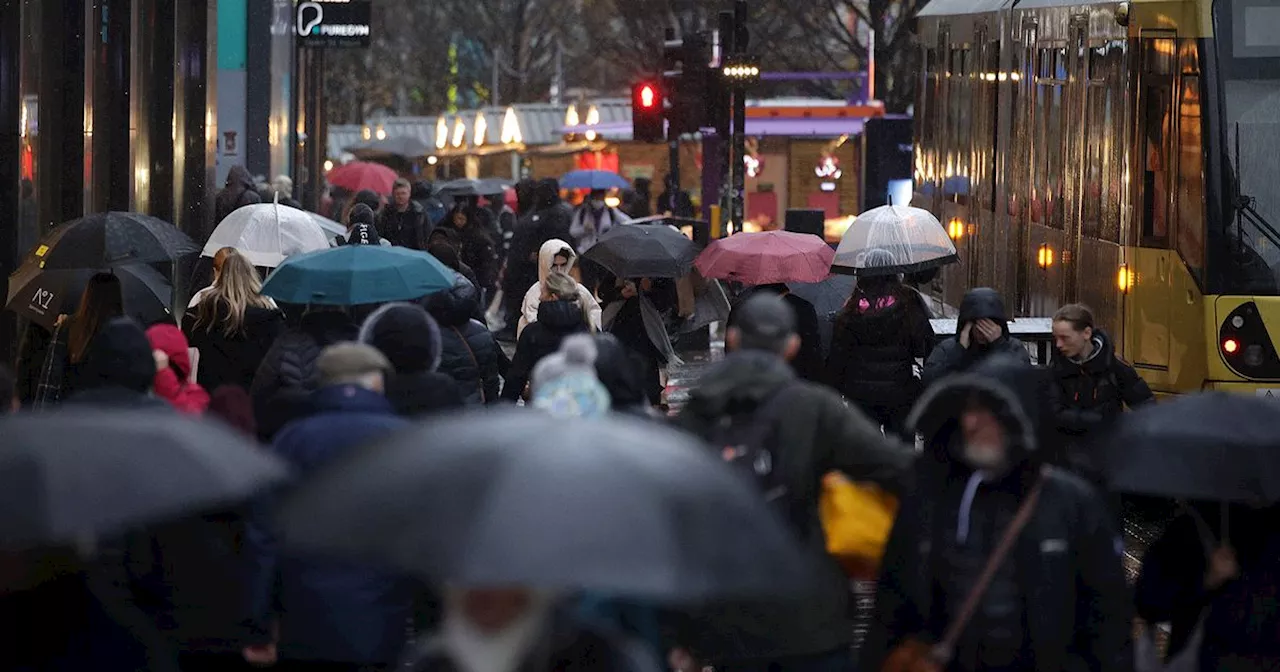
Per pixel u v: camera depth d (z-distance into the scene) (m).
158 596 15.86
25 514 11.50
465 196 66.94
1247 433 15.27
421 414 19.81
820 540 15.70
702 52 60.06
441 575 9.44
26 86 40.09
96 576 13.01
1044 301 44.81
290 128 88.62
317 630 16.47
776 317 16.39
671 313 41.31
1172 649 16.25
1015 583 14.55
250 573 16.05
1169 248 36.50
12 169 38.88
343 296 25.41
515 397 29.52
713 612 15.48
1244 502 15.10
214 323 26.84
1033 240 46.16
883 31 110.62
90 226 27.08
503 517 9.52
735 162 61.03
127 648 13.01
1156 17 36.94
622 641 10.59
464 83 197.38
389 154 133.62
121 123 51.91
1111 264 38.59
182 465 11.96
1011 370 14.70
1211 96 35.91
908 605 14.86
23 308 26.95
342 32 89.06
